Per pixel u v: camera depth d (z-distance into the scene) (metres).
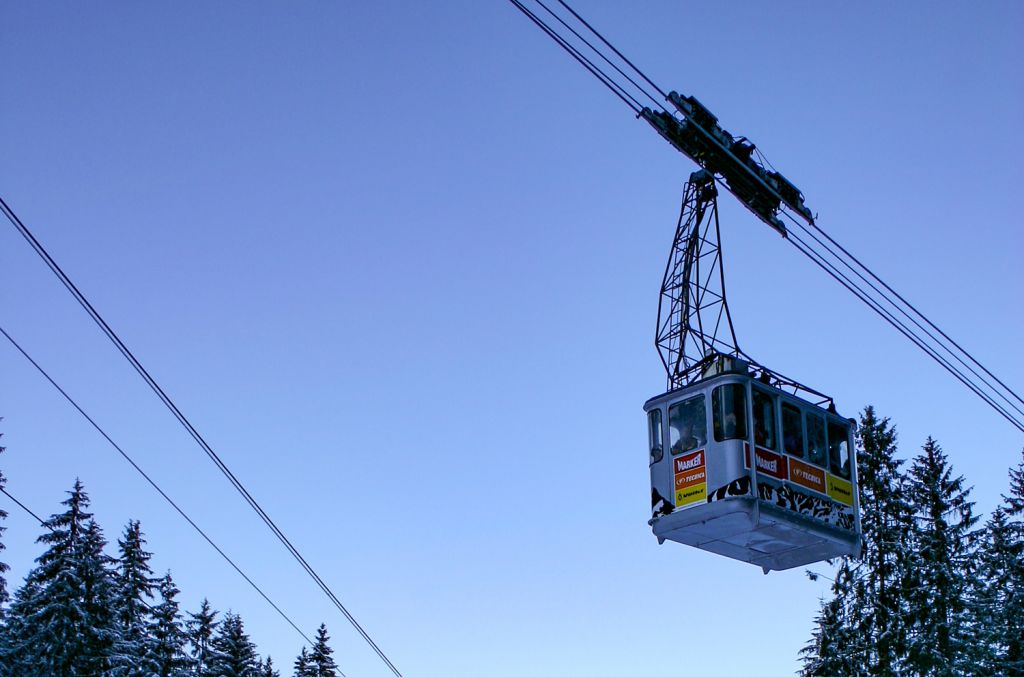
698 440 30.31
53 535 59.09
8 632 57.28
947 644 53.41
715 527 30.20
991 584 55.91
